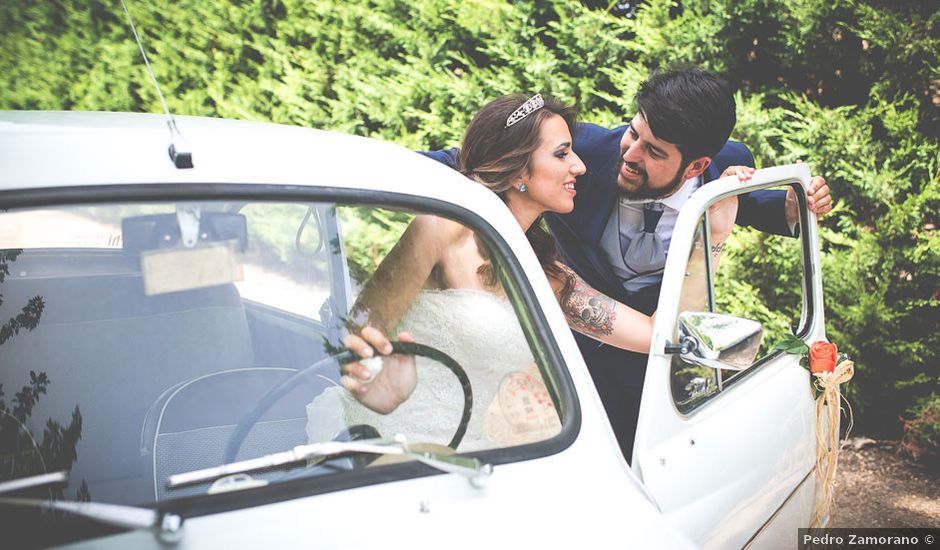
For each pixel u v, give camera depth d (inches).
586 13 191.6
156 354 61.3
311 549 49.8
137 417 60.1
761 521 85.3
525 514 55.8
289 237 63.5
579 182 109.0
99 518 47.3
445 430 61.1
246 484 52.5
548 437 62.2
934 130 175.8
